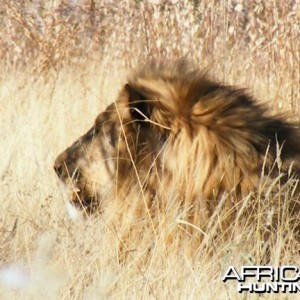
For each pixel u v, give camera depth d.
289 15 18.27
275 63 18.05
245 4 19.84
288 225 10.20
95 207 11.08
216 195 10.36
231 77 17.62
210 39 19.33
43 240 10.36
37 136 16.33
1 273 10.17
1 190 12.97
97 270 10.16
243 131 10.45
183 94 10.59
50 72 21.50
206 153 10.38
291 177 10.27
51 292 9.61
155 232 10.36
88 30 23.48
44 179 13.64
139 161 10.65
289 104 17.06
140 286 9.88
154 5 20.03
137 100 10.71
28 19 22.97
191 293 9.45
